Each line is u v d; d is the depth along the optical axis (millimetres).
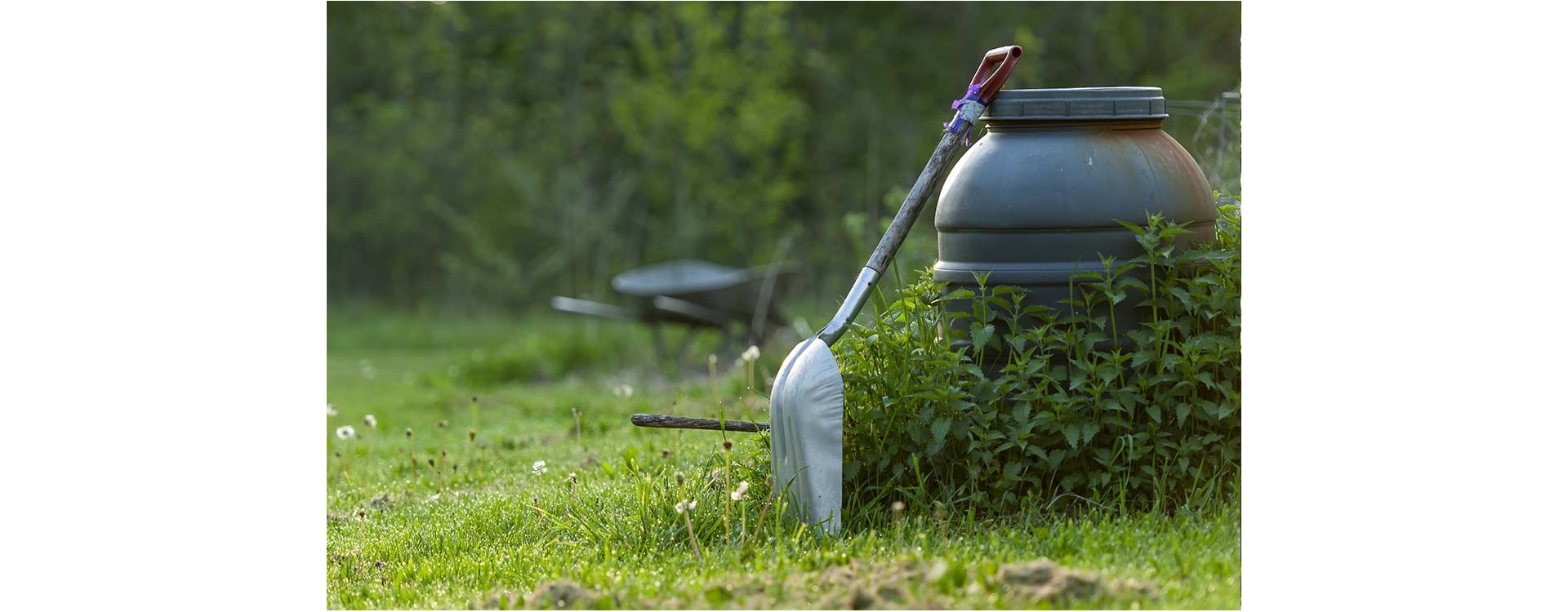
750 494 4992
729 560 4461
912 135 20062
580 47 21172
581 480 6148
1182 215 5035
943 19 20719
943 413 4910
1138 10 19797
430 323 18938
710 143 20312
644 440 7207
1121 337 5016
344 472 6992
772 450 4926
